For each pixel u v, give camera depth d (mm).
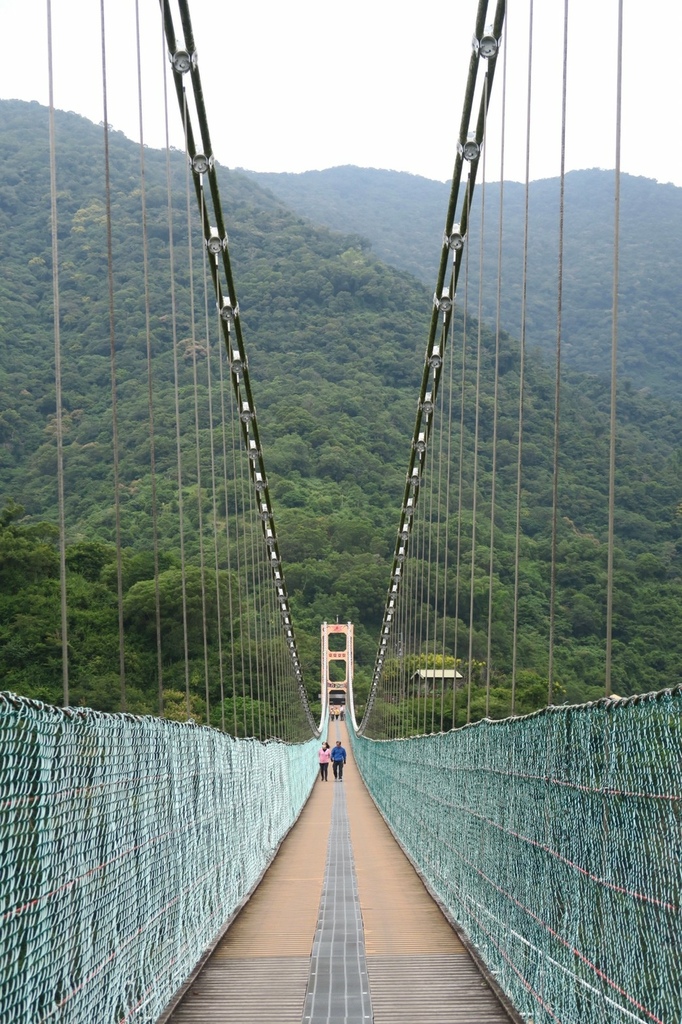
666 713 3135
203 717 27391
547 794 4602
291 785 17297
